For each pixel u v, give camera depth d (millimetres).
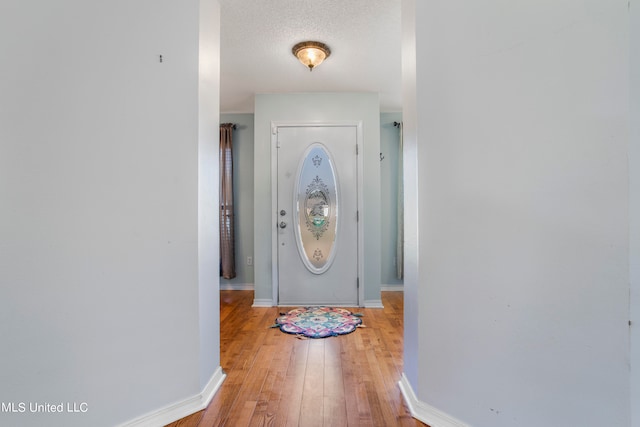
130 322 1229
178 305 1360
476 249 1151
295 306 3201
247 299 3486
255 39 2232
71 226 1099
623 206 836
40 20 1039
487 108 1119
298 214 3227
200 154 1456
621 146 837
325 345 2148
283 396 1514
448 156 1241
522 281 1029
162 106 1320
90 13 1140
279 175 3236
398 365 1841
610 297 860
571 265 926
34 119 1029
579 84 906
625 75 832
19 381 1007
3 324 983
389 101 3492
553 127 959
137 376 1243
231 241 3852
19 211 1005
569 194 930
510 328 1060
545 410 981
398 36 2193
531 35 1006
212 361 1591
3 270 983
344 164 3213
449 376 1238
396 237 3869
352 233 3205
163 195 1319
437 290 1282
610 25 852
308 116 3221
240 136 3949
